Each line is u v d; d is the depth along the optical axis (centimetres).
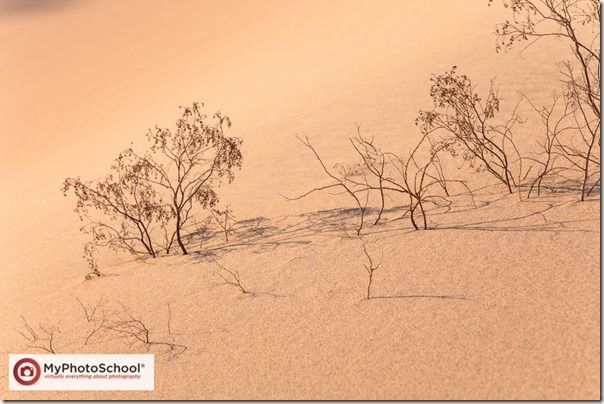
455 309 459
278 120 1059
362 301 498
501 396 370
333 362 434
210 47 2097
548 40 1048
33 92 2262
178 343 500
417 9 1597
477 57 1066
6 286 714
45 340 558
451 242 560
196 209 807
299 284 548
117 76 2150
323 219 682
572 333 407
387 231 613
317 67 1377
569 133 736
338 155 857
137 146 1219
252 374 442
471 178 700
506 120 824
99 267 707
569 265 483
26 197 1129
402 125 901
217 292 568
